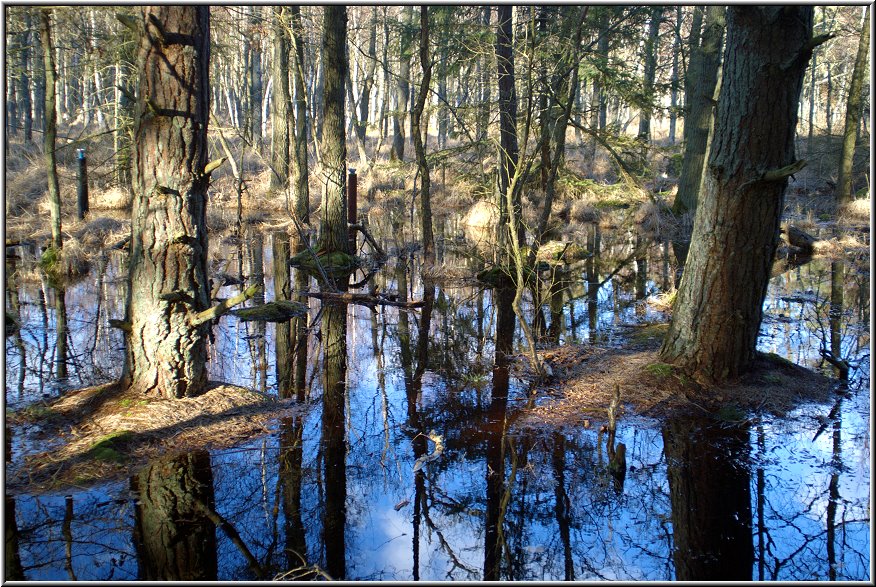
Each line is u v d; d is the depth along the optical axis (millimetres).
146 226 5094
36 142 21766
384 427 5531
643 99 14141
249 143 15281
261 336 8281
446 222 18656
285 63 16391
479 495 4488
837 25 27516
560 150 9883
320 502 4328
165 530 3916
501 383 6582
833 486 4500
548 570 3680
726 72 5402
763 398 5711
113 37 11320
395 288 11359
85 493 4223
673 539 3961
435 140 32188
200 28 4996
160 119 4918
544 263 12914
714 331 5840
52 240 12242
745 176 5406
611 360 6703
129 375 5383
